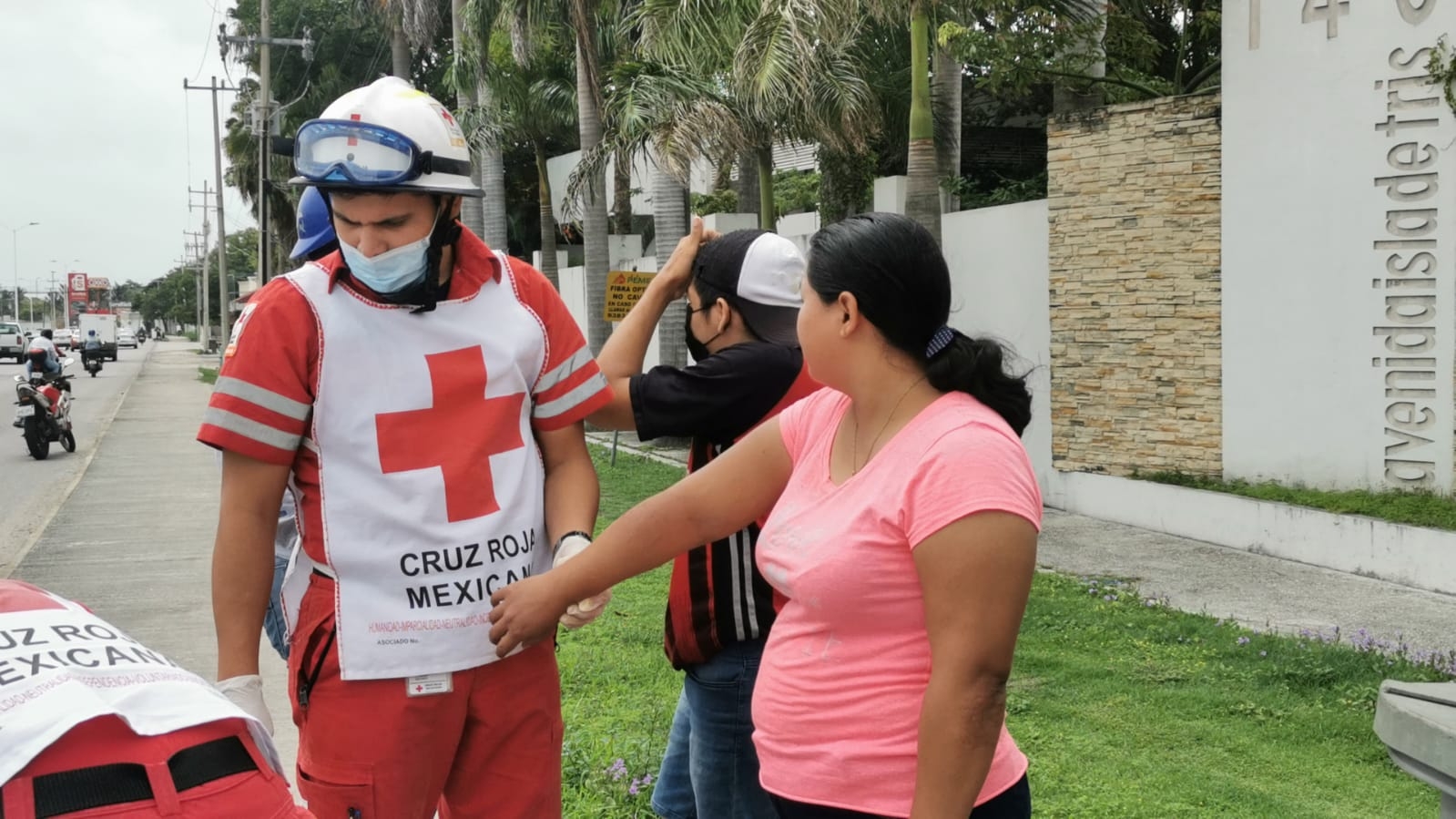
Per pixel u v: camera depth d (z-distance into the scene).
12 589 1.74
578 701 5.22
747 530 2.55
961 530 1.70
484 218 21.44
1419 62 8.30
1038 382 11.28
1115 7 11.19
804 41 10.31
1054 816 4.06
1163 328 10.16
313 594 2.20
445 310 2.21
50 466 15.44
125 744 1.47
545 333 2.35
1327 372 9.04
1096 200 10.55
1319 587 8.12
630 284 11.52
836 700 1.87
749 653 2.57
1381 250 8.62
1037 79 10.94
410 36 25.48
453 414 2.20
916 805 1.75
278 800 1.57
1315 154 8.97
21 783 1.40
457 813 2.39
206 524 10.51
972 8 11.05
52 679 1.52
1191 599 7.84
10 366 47.56
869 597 1.82
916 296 1.84
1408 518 8.18
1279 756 4.81
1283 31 9.09
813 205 19.16
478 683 2.26
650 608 7.30
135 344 73.62
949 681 1.71
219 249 46.81
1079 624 7.00
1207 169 9.73
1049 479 11.27
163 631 6.72
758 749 2.03
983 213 11.77
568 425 2.44
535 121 21.30
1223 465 9.83
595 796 3.94
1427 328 8.42
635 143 13.26
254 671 2.16
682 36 11.77
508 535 2.24
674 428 2.60
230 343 2.16
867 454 1.91
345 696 2.17
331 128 2.05
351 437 2.15
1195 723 5.21
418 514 2.16
